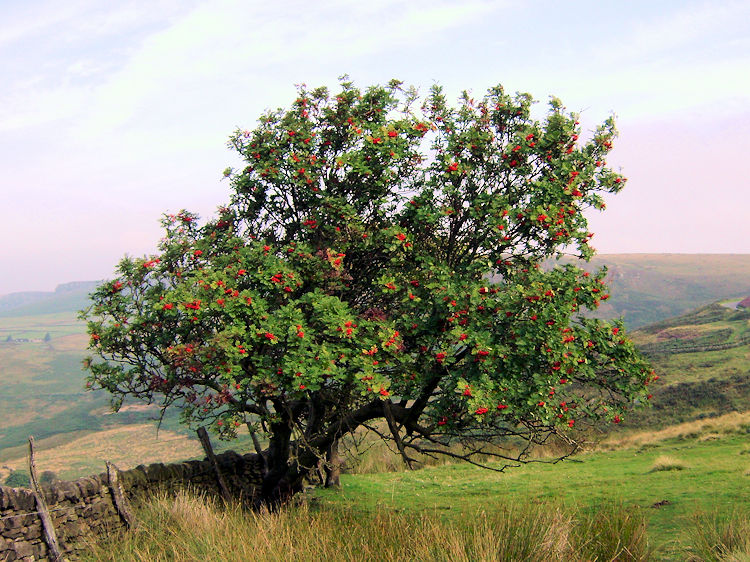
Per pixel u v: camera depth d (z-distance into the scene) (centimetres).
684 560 851
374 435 2673
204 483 1380
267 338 1045
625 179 1208
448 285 1075
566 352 1024
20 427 18538
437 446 2481
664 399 3334
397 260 1203
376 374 1017
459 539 779
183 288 1088
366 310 1247
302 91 1321
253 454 1581
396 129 1179
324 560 820
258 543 869
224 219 1367
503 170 1236
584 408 1129
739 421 2520
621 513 929
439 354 1023
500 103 1266
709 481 1493
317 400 1332
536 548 776
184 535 972
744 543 812
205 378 1203
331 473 1798
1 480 7794
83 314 1212
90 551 973
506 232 1145
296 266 1164
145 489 1214
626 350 1116
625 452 2333
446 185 1184
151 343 1226
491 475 1981
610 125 1246
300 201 1292
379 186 1204
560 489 1606
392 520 975
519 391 1018
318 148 1312
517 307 1039
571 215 1117
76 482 1050
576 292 1106
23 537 912
